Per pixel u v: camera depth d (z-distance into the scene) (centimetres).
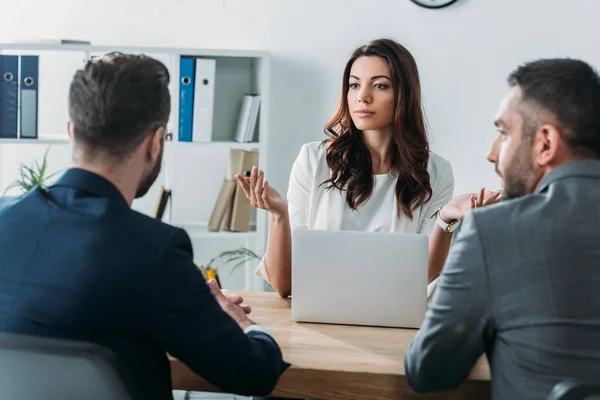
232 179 354
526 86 145
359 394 164
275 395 167
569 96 140
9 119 342
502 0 368
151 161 145
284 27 373
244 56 354
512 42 370
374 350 180
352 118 250
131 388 124
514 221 137
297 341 185
